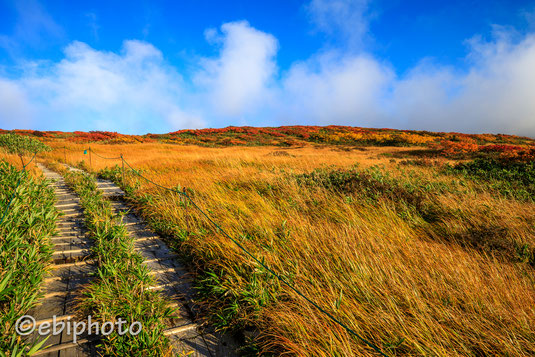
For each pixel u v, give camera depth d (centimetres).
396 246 381
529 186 686
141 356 210
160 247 428
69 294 294
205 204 559
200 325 262
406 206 546
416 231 461
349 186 657
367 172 762
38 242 344
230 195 632
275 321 242
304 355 207
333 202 569
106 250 363
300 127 5288
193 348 235
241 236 393
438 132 4525
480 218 485
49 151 1805
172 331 251
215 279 303
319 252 360
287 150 2572
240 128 4925
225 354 231
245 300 277
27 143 1700
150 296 280
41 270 302
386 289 281
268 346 231
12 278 266
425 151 2261
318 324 231
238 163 1155
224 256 353
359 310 255
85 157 1600
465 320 241
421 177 784
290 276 302
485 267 337
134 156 1750
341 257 342
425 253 362
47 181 628
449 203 552
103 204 563
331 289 275
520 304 263
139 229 493
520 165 969
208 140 3894
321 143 3566
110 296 265
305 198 605
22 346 210
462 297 271
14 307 241
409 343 218
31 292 271
